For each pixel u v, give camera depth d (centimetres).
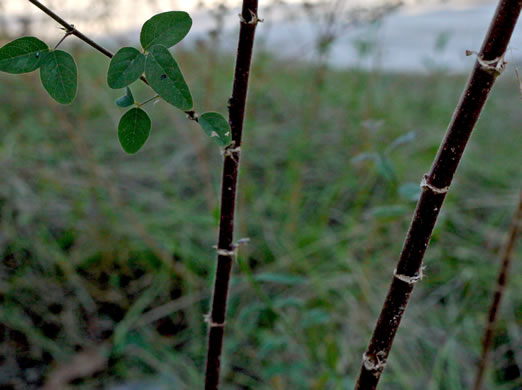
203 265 57
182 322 52
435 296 56
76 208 57
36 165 66
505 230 65
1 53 19
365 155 36
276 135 81
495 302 35
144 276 56
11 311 49
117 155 74
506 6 18
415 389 46
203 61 65
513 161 81
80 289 53
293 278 36
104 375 45
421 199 21
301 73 95
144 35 19
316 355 43
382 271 59
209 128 21
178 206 62
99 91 73
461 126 19
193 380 45
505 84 103
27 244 56
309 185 70
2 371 45
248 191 58
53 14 18
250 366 48
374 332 23
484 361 37
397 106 87
